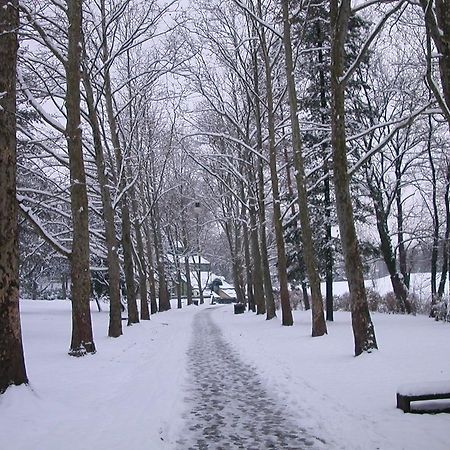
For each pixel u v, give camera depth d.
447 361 9.73
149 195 37.12
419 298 27.20
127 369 11.15
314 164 21.75
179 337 19.34
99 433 6.20
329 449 5.60
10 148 7.66
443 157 25.86
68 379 9.48
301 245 22.42
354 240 11.41
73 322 12.87
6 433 6.00
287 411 7.36
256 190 28.34
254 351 13.90
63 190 16.28
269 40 21.88
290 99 16.98
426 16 7.98
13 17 7.96
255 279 30.86
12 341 7.50
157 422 6.77
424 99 20.75
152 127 32.47
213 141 29.81
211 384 9.70
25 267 27.28
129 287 24.22
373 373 9.13
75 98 13.09
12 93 7.83
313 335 15.64
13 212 7.62
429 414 6.52
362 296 11.21
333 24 11.63
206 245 68.56
